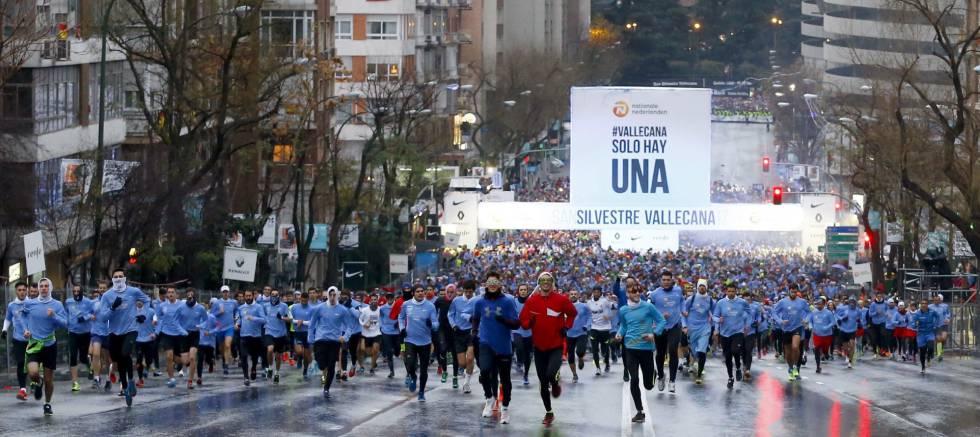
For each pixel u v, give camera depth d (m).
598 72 178.75
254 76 54.06
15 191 48.03
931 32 81.94
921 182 63.44
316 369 36.44
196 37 52.91
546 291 23.23
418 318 29.44
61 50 51.78
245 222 56.50
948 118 67.38
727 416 25.08
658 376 30.14
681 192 77.81
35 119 51.47
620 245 78.31
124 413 24.80
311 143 68.50
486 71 138.62
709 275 75.75
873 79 72.62
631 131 77.12
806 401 28.14
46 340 25.91
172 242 51.44
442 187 91.81
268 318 33.31
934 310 39.38
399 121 83.38
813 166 121.88
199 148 61.47
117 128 60.50
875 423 24.45
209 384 32.28
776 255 90.12
